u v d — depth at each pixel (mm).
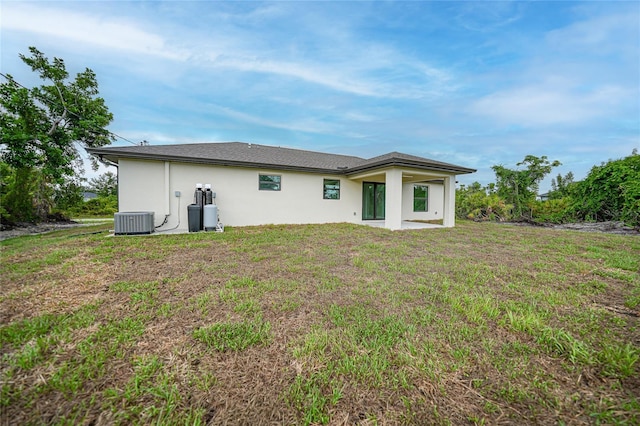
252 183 10188
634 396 1553
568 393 1588
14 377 1671
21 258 4730
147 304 2859
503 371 1791
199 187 8586
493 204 15789
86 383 1631
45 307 2740
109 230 9102
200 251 5484
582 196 12844
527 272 4203
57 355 1902
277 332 2305
